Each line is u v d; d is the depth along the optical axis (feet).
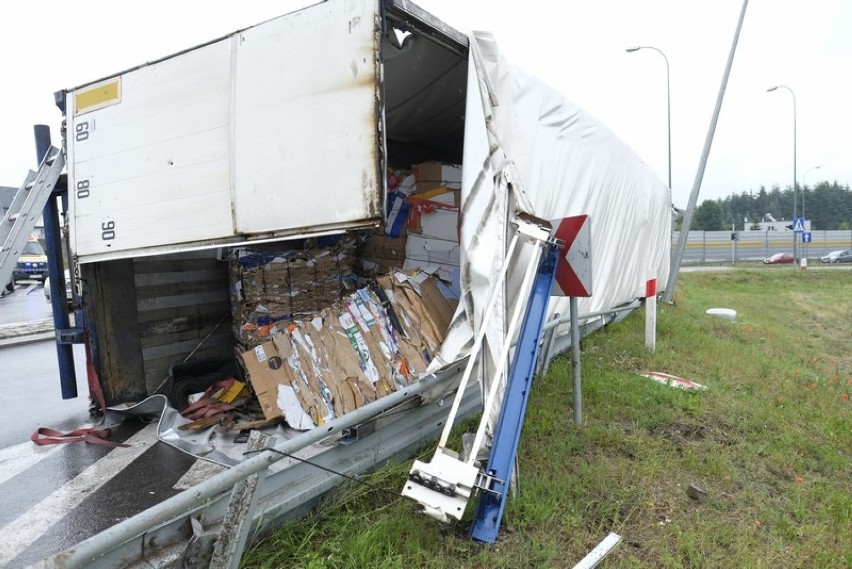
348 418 9.37
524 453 13.52
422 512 9.60
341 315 14.10
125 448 12.82
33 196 14.96
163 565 7.47
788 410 19.13
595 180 21.38
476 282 10.97
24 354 28.81
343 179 10.13
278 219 11.00
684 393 18.83
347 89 10.02
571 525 10.74
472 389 15.17
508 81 13.10
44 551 8.56
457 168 18.22
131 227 13.47
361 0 9.82
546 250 12.17
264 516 8.97
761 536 11.28
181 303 16.62
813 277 94.58
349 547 9.16
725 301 61.52
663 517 11.56
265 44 11.03
